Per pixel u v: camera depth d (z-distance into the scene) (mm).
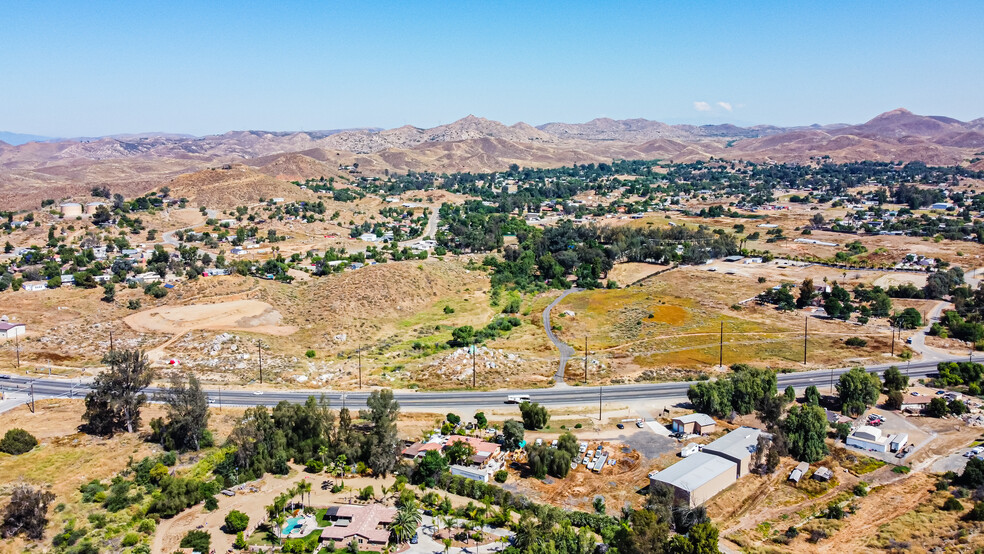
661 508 98438
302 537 95312
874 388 143750
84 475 112375
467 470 115750
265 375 168625
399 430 135125
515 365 175000
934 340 191500
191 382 130000
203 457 121938
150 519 99688
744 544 94875
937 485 111438
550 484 114438
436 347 192875
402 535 93250
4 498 102062
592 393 155500
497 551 91562
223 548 92375
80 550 90125
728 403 142375
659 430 135375
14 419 136875
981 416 140125
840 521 101938
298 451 123875
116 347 185125
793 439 123875
